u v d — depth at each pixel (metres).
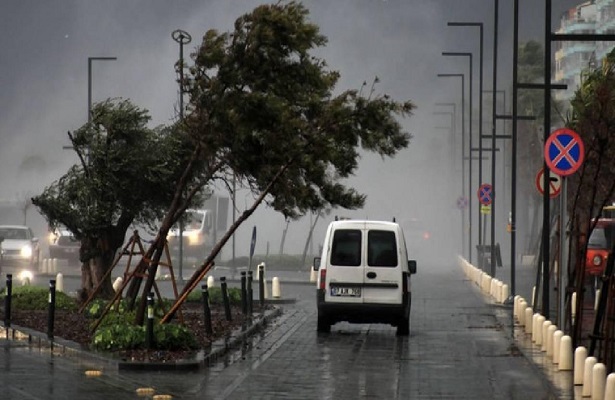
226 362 35.81
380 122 38.66
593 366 28.56
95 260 50.38
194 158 39.62
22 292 50.75
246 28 38.06
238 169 39.12
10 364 33.75
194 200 51.66
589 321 49.12
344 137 38.56
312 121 39.16
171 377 32.00
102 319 40.91
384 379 32.44
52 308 40.00
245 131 37.38
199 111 38.66
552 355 37.19
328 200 40.03
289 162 38.28
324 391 29.88
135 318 39.25
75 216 49.69
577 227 37.50
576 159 37.19
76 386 29.64
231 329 44.72
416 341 43.16
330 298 45.06
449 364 36.06
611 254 32.16
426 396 29.30
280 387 30.45
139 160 49.38
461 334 45.97
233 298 55.28
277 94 38.22
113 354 35.28
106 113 49.69
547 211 42.56
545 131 43.31
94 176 49.66
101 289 50.03
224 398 28.30
